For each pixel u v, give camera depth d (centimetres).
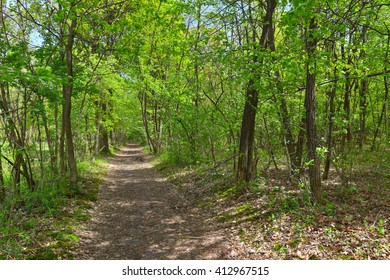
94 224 882
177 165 1828
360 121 1309
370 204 788
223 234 764
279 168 1280
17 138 970
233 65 888
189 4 1037
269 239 675
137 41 1114
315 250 596
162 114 1927
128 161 2609
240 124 1166
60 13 841
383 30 970
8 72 530
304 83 839
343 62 895
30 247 652
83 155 1914
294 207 789
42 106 781
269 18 953
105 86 1719
